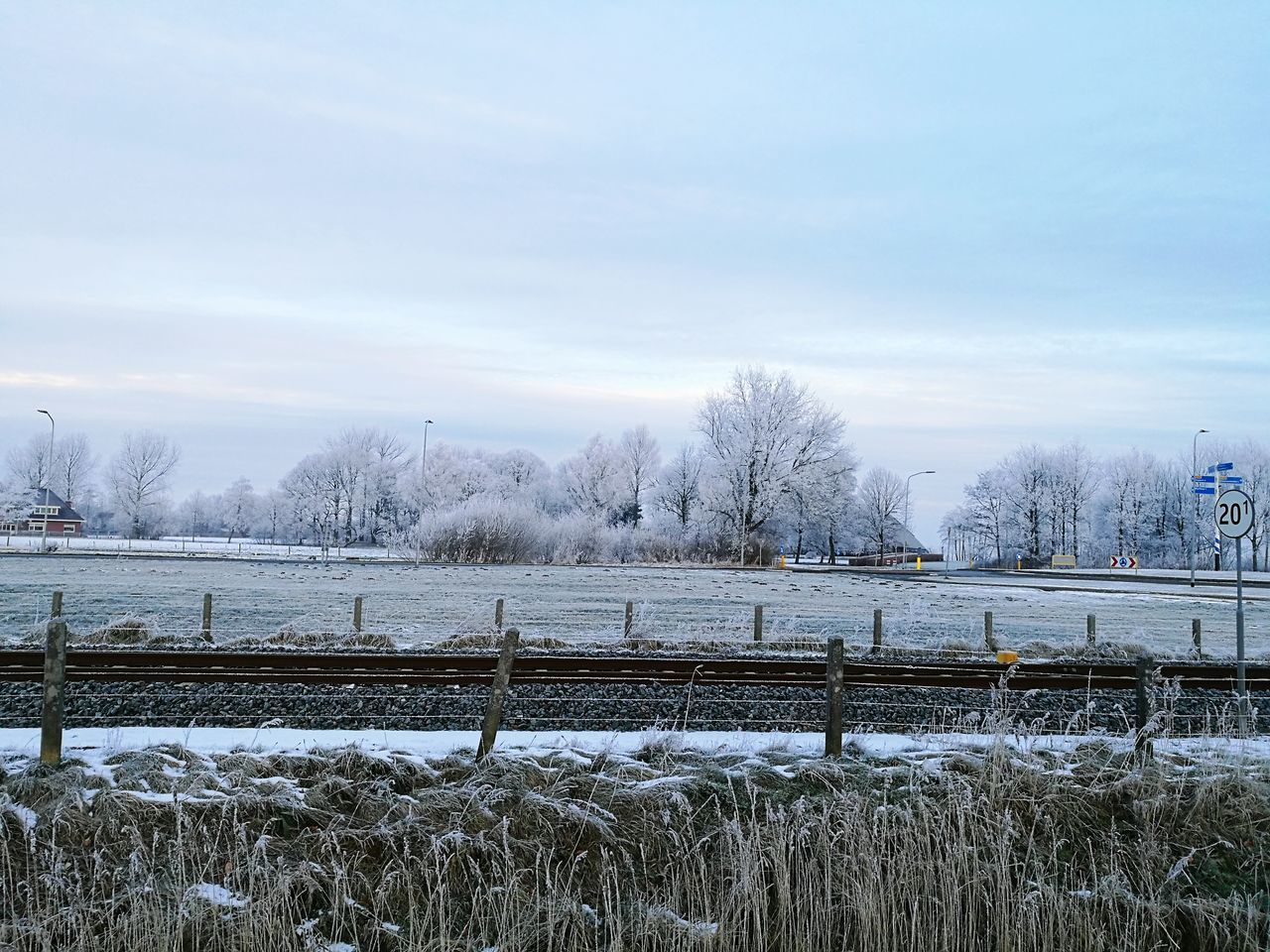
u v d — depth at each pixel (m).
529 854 7.26
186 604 23.98
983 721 10.57
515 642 8.38
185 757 8.05
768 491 67.88
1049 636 22.02
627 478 96.25
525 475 111.12
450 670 13.85
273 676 12.88
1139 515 93.50
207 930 6.55
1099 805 8.19
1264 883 7.63
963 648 18.98
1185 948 7.20
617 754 8.46
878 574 57.22
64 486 111.19
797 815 7.59
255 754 8.02
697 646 18.44
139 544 82.12
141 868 6.79
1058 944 7.11
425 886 7.00
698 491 73.19
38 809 7.23
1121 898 7.34
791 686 13.24
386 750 8.21
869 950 7.03
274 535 113.44
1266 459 87.75
